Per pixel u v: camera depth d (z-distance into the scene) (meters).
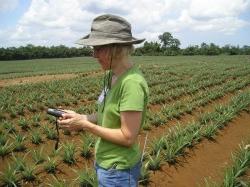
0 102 6.18
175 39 63.31
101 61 1.29
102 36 1.24
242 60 25.39
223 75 11.69
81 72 15.27
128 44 1.26
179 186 3.07
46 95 7.34
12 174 2.88
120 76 1.28
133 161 1.34
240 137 4.61
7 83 12.23
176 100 7.18
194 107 6.19
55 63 29.78
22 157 3.51
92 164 3.44
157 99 6.69
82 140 4.00
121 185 1.33
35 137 3.96
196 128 4.50
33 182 2.97
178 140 3.75
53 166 3.16
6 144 3.53
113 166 1.32
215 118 5.09
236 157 3.53
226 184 2.85
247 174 3.18
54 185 2.80
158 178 3.12
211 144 4.14
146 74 12.40
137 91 1.24
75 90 8.16
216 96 7.38
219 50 45.06
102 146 1.35
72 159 3.37
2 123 4.57
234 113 5.49
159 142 3.67
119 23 1.24
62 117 1.33
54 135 4.14
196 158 3.67
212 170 3.46
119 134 1.27
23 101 6.52
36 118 4.92
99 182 1.39
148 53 48.28
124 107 1.24
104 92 1.35
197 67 15.64
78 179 3.00
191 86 8.60
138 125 1.26
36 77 14.11
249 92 7.48
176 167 3.37
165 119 5.11
